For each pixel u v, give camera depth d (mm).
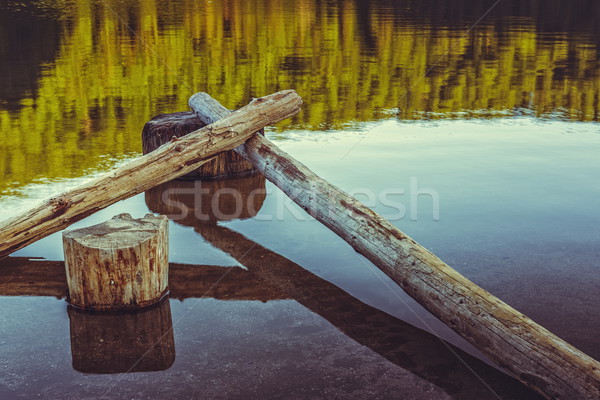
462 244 4168
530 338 2668
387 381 2719
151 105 8375
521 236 4293
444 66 11211
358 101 8719
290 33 15477
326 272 3904
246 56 12203
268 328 3191
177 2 23328
